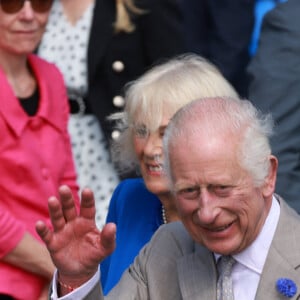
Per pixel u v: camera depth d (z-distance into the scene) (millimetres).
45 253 19016
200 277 14570
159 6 22453
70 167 20281
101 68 22531
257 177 13727
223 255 14352
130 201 18094
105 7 22656
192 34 26109
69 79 22562
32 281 19078
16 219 19000
